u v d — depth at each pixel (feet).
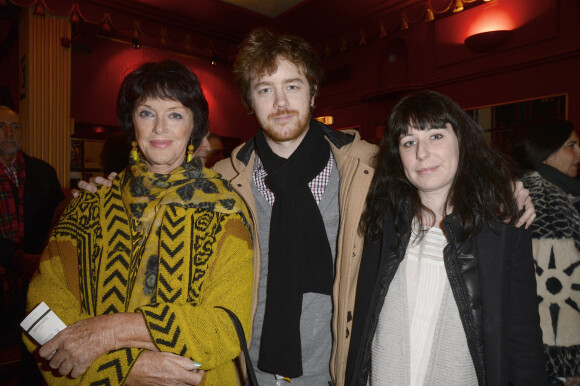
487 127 19.21
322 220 4.39
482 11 19.04
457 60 20.25
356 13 22.75
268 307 4.23
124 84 3.57
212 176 3.75
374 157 4.33
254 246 4.35
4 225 7.22
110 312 3.21
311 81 4.32
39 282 3.36
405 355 3.62
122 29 22.50
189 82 3.55
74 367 2.79
